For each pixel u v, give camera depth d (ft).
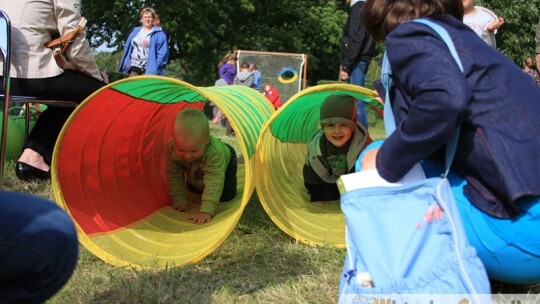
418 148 5.81
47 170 14.56
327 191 12.59
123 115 11.19
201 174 11.98
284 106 10.18
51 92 13.20
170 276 8.31
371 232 6.11
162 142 13.73
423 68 5.69
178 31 67.62
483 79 6.13
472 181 6.34
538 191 5.84
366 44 19.80
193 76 76.54
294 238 10.30
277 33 73.46
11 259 4.36
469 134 6.11
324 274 8.39
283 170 13.35
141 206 11.31
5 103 11.68
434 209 6.02
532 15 73.77
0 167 11.68
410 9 6.52
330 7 79.87
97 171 10.75
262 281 8.27
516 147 5.94
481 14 16.15
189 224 11.03
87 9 67.56
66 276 4.75
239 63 40.68
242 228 10.66
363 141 12.18
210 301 7.51
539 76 33.58
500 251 6.37
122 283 7.95
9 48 11.57
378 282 5.95
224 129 39.37
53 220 4.63
